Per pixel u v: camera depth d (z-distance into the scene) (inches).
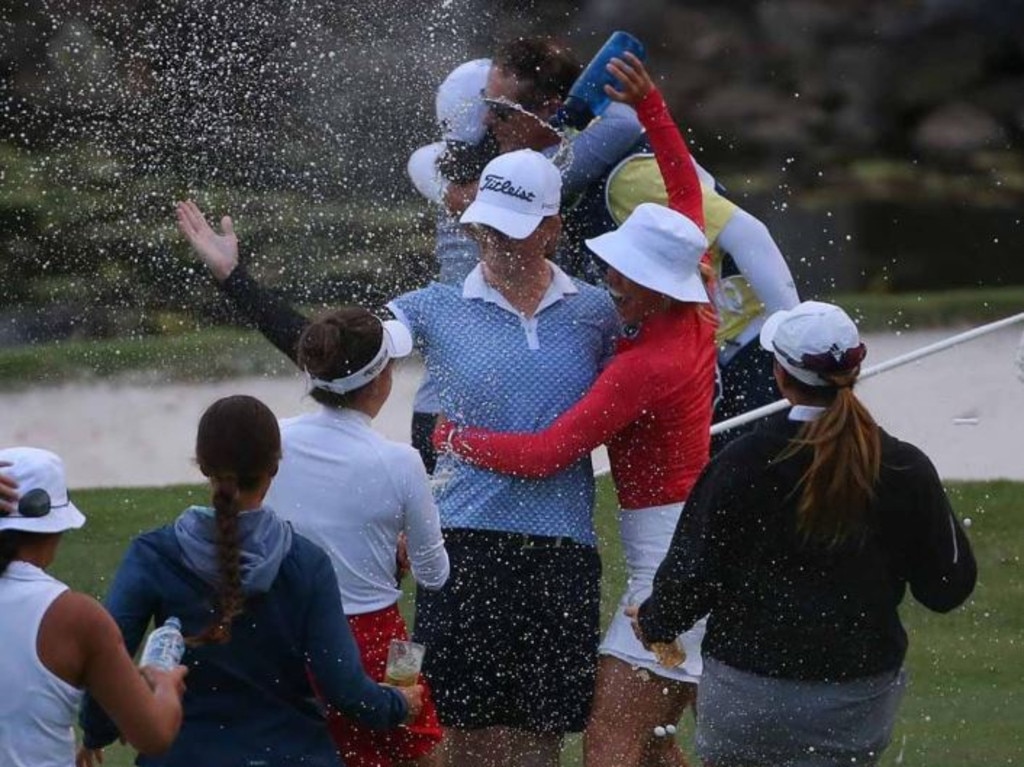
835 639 686.5
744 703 695.1
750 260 911.0
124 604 635.5
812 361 682.2
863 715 695.1
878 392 1828.2
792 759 700.7
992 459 1614.2
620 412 781.3
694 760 903.7
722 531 687.1
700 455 807.7
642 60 908.0
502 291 802.2
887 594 691.4
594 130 908.0
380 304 2247.8
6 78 2568.9
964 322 2260.1
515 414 788.6
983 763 928.9
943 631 1173.7
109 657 584.4
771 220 3041.3
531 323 799.1
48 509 593.9
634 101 858.1
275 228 2353.6
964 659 1115.3
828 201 3080.7
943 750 949.8
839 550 681.6
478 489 786.2
